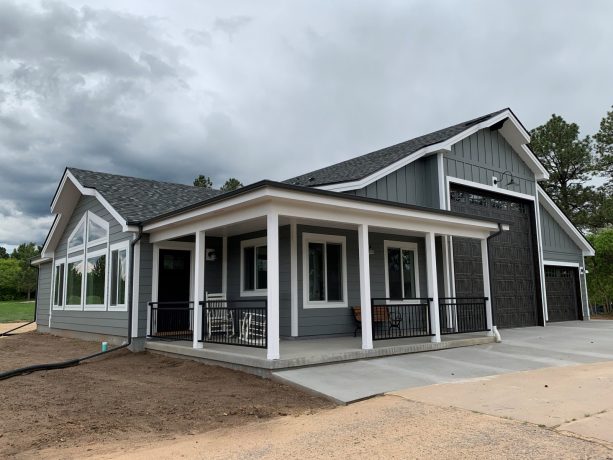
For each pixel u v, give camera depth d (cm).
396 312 1198
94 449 431
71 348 1195
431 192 1345
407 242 1285
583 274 1914
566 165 2911
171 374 807
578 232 1855
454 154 1389
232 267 1236
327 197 802
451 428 449
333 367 768
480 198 1486
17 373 817
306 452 405
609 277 2170
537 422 456
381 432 450
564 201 2919
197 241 939
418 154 1328
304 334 1041
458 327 1148
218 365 832
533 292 1619
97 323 1278
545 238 1764
